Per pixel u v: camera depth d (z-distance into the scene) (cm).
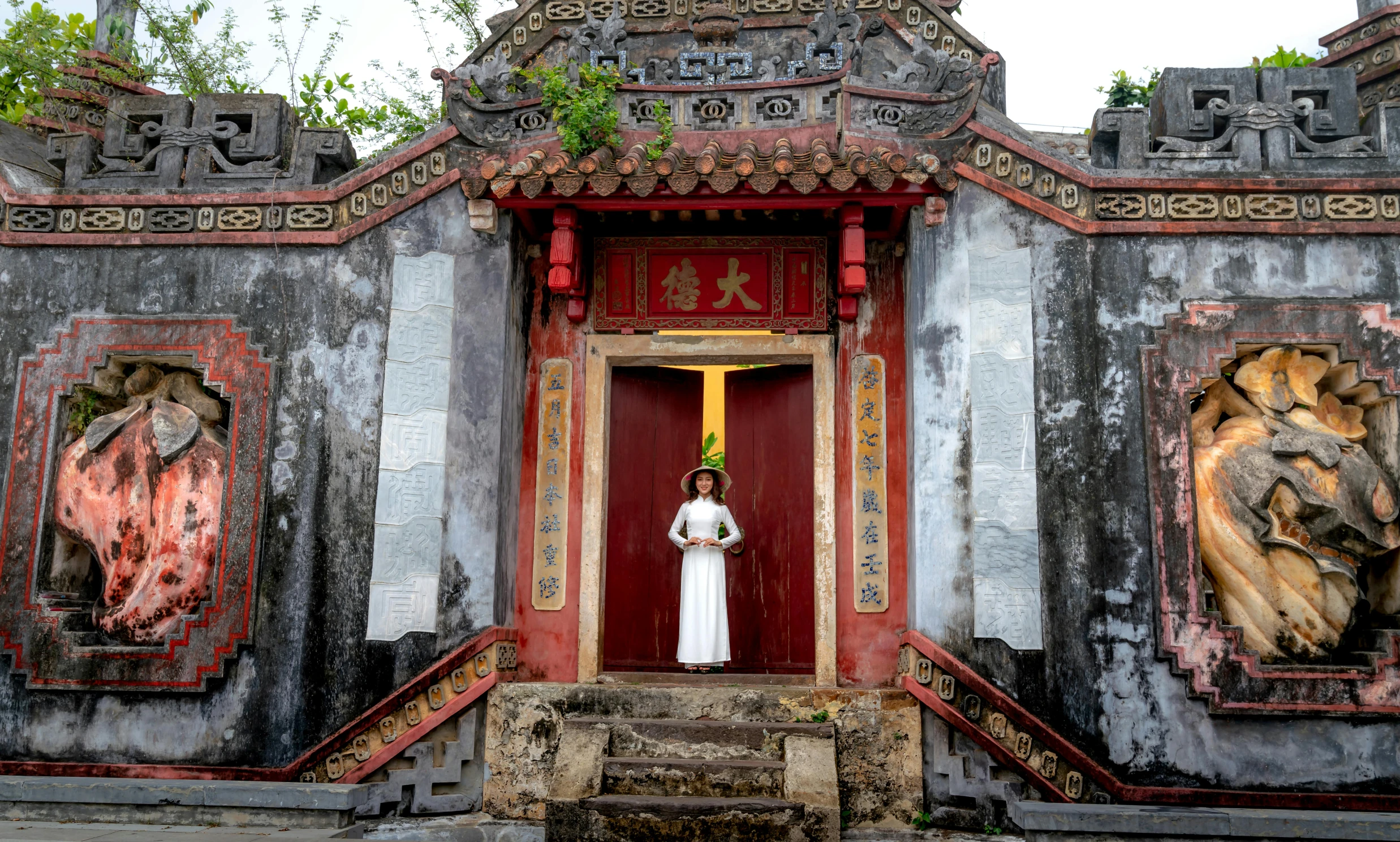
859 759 674
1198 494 677
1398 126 711
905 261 774
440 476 717
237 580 698
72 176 770
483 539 715
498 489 722
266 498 709
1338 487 666
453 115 752
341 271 741
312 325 734
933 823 667
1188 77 727
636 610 838
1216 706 644
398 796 676
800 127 731
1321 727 644
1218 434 698
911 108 734
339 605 696
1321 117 719
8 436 731
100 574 757
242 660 693
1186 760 643
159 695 692
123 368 752
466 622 702
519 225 779
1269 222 701
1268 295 694
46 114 860
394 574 701
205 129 770
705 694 690
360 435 718
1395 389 674
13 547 716
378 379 725
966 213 725
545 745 691
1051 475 681
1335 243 700
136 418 736
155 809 648
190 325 738
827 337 786
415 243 746
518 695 700
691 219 784
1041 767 649
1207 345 688
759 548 853
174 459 721
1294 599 657
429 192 750
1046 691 656
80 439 737
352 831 639
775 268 795
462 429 725
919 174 701
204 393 755
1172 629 653
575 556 768
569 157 717
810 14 904
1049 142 894
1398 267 695
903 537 754
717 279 796
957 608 681
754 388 878
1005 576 674
